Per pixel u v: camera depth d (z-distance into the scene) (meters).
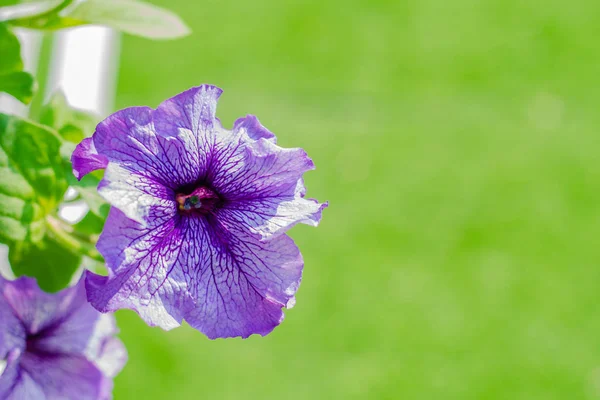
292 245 0.65
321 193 1.69
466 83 1.97
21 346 0.65
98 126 0.63
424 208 1.72
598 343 1.61
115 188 0.63
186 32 0.70
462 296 1.62
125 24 0.69
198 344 1.45
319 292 1.57
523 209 1.76
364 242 1.65
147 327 1.44
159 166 0.64
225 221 0.65
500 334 1.59
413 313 1.59
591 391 1.56
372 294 1.59
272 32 1.92
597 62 2.04
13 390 0.64
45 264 0.67
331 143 1.79
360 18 1.99
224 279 0.65
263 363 1.48
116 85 1.71
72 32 1.26
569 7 2.09
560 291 1.66
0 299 0.65
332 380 1.49
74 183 0.67
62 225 0.68
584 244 1.73
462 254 1.68
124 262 0.63
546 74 2.00
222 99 1.79
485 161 1.82
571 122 1.94
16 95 0.67
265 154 0.65
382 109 1.88
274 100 1.84
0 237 0.66
